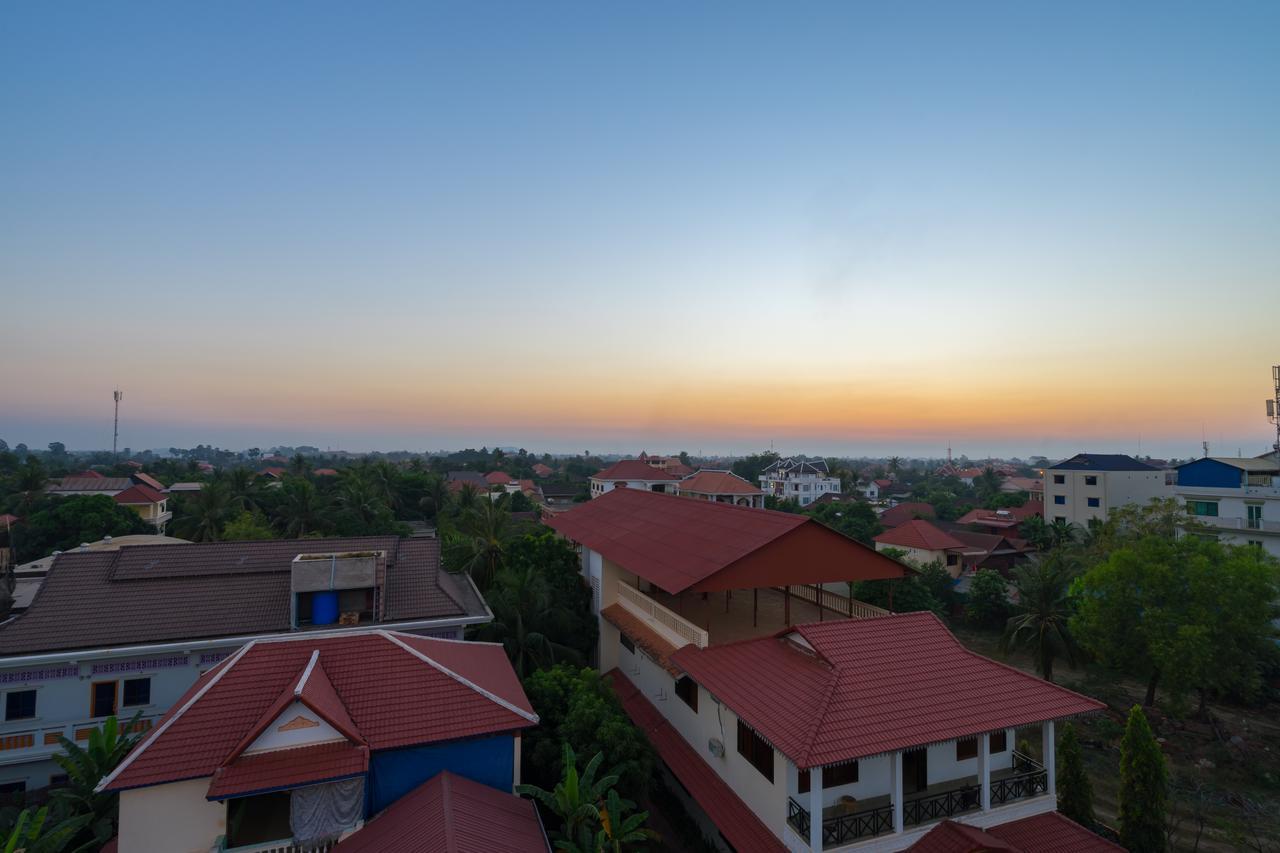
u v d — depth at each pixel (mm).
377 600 22016
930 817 14523
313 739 13648
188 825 12898
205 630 19969
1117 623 28594
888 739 13555
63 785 18359
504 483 116500
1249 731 27156
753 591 27594
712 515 24922
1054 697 15617
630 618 24344
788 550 19625
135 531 50531
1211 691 30844
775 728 14094
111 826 15141
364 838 13062
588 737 17234
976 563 55688
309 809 13219
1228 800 21797
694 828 18219
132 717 18828
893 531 57875
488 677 17312
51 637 18719
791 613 23719
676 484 99938
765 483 131875
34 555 45594
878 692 14773
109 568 21547
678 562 21266
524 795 15234
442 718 14891
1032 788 15570
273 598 21703
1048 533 56125
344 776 13039
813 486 122750
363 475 79188
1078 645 32219
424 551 25562
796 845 13789
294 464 104812
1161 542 29000
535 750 17156
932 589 46281
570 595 28609
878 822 14016
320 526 54250
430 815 12898
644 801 18719
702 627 21656
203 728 13664
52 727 18406
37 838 13719
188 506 51625
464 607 23797
